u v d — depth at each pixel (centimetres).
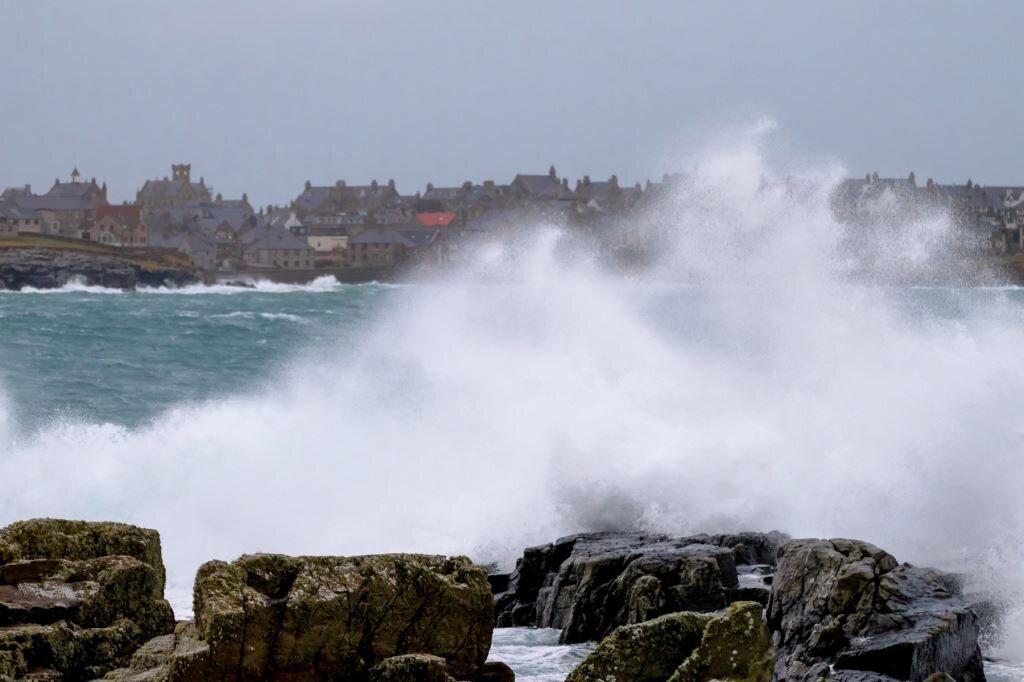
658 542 6131
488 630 3856
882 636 4572
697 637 3741
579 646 5353
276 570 3731
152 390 13425
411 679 3569
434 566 3838
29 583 4044
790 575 4925
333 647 3662
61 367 16075
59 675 3766
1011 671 4822
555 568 6122
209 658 3531
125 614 4094
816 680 4384
